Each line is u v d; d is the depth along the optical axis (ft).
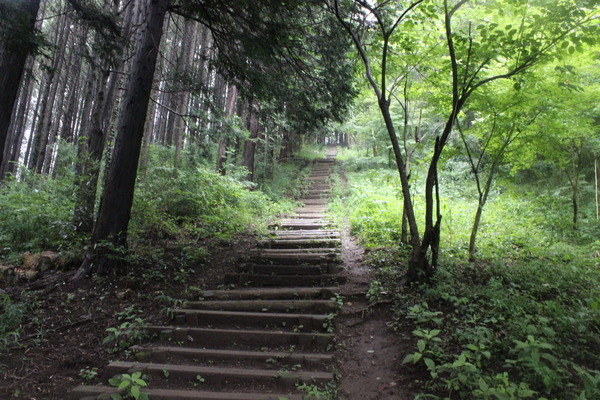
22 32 14.35
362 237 25.98
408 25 17.66
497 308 13.20
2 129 15.99
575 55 17.60
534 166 33.55
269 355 12.41
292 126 29.60
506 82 18.98
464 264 18.31
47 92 50.42
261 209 36.99
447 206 30.04
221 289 18.54
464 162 40.52
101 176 28.32
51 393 10.68
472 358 10.52
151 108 41.96
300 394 10.49
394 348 12.58
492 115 19.57
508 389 8.38
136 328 13.89
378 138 53.21
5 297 14.53
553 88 17.78
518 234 23.73
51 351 12.75
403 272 18.08
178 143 38.40
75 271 18.99
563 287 15.30
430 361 9.87
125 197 18.84
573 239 23.49
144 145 37.24
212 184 32.99
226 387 11.02
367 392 10.61
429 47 20.38
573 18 14.14
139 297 16.65
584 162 29.94
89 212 23.25
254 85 22.54
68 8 18.97
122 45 22.53
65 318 14.87
